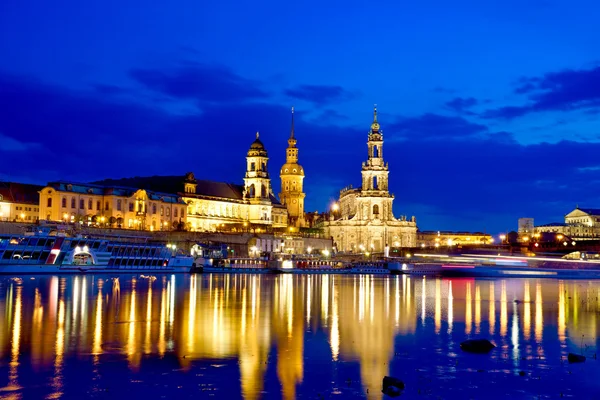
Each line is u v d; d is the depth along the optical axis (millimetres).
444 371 58406
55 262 193125
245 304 109500
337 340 72438
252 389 51969
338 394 51281
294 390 52031
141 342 68688
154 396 49812
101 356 61656
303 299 122688
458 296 136125
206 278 199375
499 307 111000
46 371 55938
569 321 91500
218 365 59094
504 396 51375
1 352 62781
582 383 54938
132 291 130625
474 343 68250
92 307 98438
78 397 49188
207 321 85438
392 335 76438
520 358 63906
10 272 182750
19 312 91062
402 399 50250
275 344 69312
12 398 48719
